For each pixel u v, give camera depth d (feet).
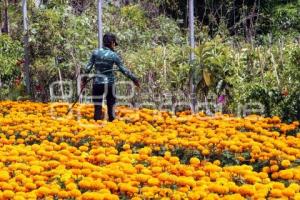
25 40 49.73
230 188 21.27
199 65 40.68
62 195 21.31
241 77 41.06
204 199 20.10
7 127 33.06
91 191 21.97
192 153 28.53
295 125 32.78
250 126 32.30
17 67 52.90
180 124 34.40
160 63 43.91
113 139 30.30
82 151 28.40
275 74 38.73
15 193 21.58
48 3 54.39
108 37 38.83
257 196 20.61
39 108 40.75
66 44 49.47
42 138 31.73
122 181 22.75
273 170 24.44
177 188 22.49
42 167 24.47
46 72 49.24
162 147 29.37
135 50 55.93
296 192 21.33
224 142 27.91
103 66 38.52
